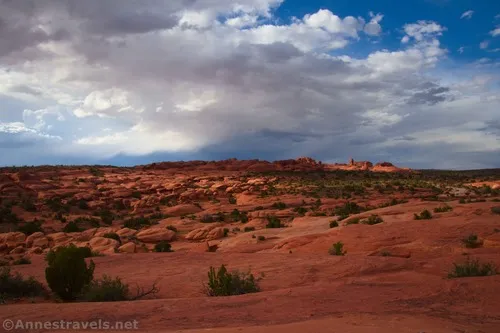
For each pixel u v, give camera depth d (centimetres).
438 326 753
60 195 7394
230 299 1054
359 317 830
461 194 7700
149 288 1514
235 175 11725
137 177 10331
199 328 789
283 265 1822
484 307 934
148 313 920
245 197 7581
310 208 6050
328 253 2291
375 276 1402
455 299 1011
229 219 5416
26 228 4628
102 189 8331
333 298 1048
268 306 975
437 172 15012
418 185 9444
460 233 2389
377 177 12162
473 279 1184
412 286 1170
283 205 6494
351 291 1128
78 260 1420
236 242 3206
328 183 10175
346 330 686
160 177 10600
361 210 5719
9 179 8206
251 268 1831
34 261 2673
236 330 702
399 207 4072
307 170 13300
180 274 1805
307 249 2553
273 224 4297
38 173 9869
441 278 1273
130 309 957
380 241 2427
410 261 1658
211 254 2459
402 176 12512
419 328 723
